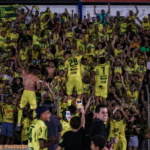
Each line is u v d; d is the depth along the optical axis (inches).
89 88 646.5
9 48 783.7
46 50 746.8
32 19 834.8
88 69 708.7
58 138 394.0
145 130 582.2
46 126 344.5
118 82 679.1
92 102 594.6
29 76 557.6
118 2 880.3
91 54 754.8
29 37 804.0
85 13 893.8
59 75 660.7
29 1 864.3
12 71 673.0
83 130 325.4
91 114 592.7
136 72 669.9
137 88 655.1
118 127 537.3
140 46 802.2
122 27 850.1
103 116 331.0
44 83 591.2
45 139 339.0
